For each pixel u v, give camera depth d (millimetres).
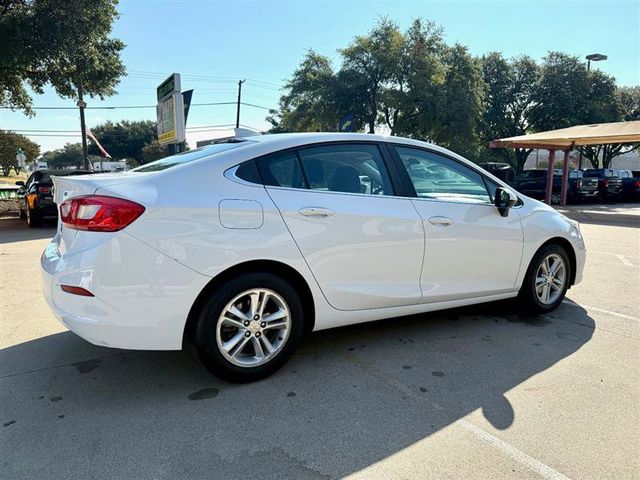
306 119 28281
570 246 4473
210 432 2449
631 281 5770
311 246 3020
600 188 22000
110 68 16625
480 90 26531
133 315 2580
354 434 2443
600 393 2887
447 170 3770
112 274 2539
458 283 3742
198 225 2678
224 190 2816
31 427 2479
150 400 2771
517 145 18781
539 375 3135
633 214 15680
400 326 4086
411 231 3408
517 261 4066
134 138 80750
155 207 2594
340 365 3277
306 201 3039
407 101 24328
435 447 2336
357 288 3240
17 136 50750
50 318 4227
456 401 2789
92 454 2254
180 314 2666
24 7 12328
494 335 3879
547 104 33219
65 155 92562
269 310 3064
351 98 25031
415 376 3115
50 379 3033
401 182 3484
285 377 3084
